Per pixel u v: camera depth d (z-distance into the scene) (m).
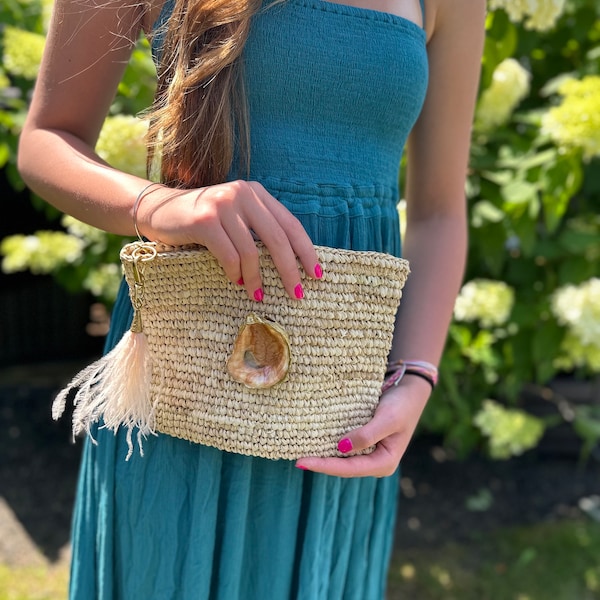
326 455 0.77
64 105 0.81
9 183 2.98
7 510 2.32
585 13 1.88
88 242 2.01
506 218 1.80
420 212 0.98
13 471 2.56
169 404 0.76
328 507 0.89
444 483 2.61
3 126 1.84
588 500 2.52
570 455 2.79
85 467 0.91
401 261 0.77
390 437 0.81
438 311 0.92
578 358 1.98
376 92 0.79
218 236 0.66
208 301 0.73
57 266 2.16
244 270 0.68
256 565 0.87
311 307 0.72
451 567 2.13
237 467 0.83
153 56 0.81
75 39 0.79
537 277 2.07
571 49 2.07
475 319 2.06
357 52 0.77
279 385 0.73
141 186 0.73
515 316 1.98
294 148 0.79
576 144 1.50
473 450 2.83
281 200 0.79
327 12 0.76
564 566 2.15
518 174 1.70
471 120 0.96
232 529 0.84
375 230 0.85
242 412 0.74
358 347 0.76
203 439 0.75
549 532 2.32
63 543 2.17
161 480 0.83
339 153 0.81
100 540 0.88
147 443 0.83
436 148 0.95
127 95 1.51
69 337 3.49
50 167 0.78
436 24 0.90
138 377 0.75
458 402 2.05
